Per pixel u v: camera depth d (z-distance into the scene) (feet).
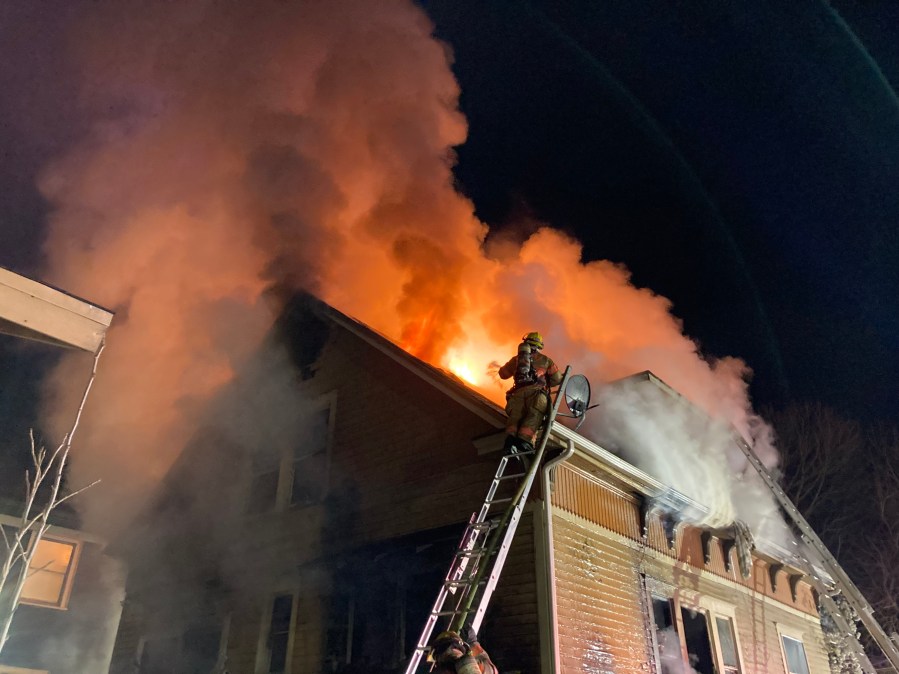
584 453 28.71
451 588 19.38
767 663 38.45
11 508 41.68
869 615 32.58
